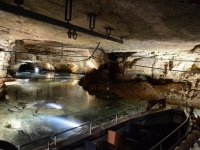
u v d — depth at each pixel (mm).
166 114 9742
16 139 8422
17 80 29156
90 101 16531
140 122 8453
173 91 15570
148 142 7465
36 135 8953
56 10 5199
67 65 44062
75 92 20969
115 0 4230
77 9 5004
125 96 17953
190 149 6293
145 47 12094
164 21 5449
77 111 13297
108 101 16531
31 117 11586
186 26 5750
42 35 9977
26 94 18844
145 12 4812
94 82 22781
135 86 18500
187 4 3986
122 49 15016
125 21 5770
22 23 7477
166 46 10844
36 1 4711
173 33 6910
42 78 33375
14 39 11867
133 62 18375
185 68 14852
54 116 11945
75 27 4941
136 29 6691
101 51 18359
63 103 15625
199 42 8664
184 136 6699
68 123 10758
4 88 16250
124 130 7484
